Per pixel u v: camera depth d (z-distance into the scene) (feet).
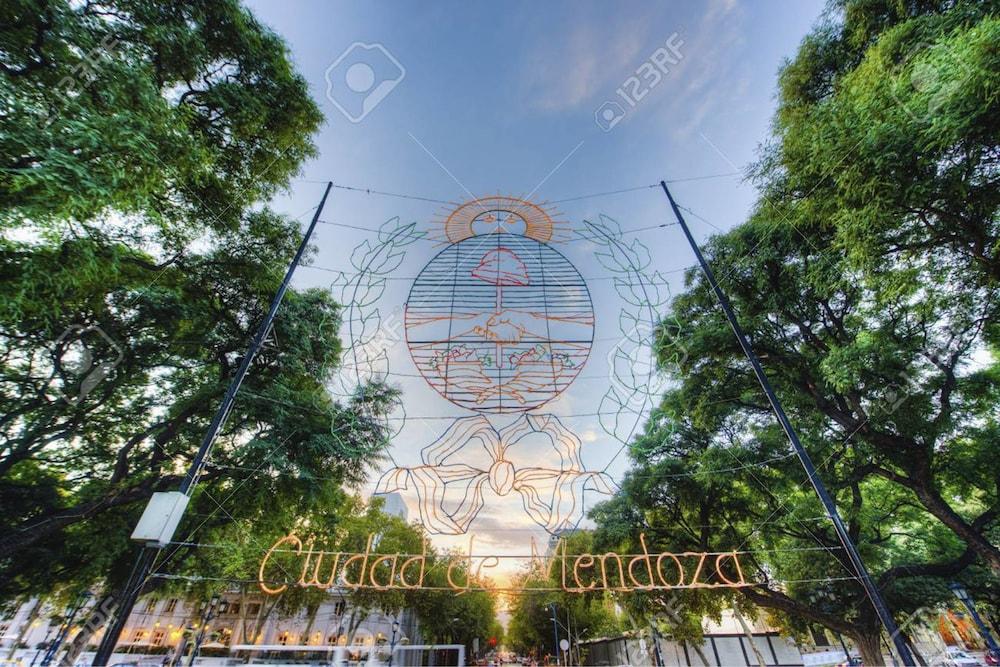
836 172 20.94
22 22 15.96
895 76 19.49
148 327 31.07
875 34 24.90
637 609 42.11
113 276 23.08
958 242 21.56
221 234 31.24
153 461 32.50
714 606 48.78
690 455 40.70
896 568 34.17
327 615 97.71
